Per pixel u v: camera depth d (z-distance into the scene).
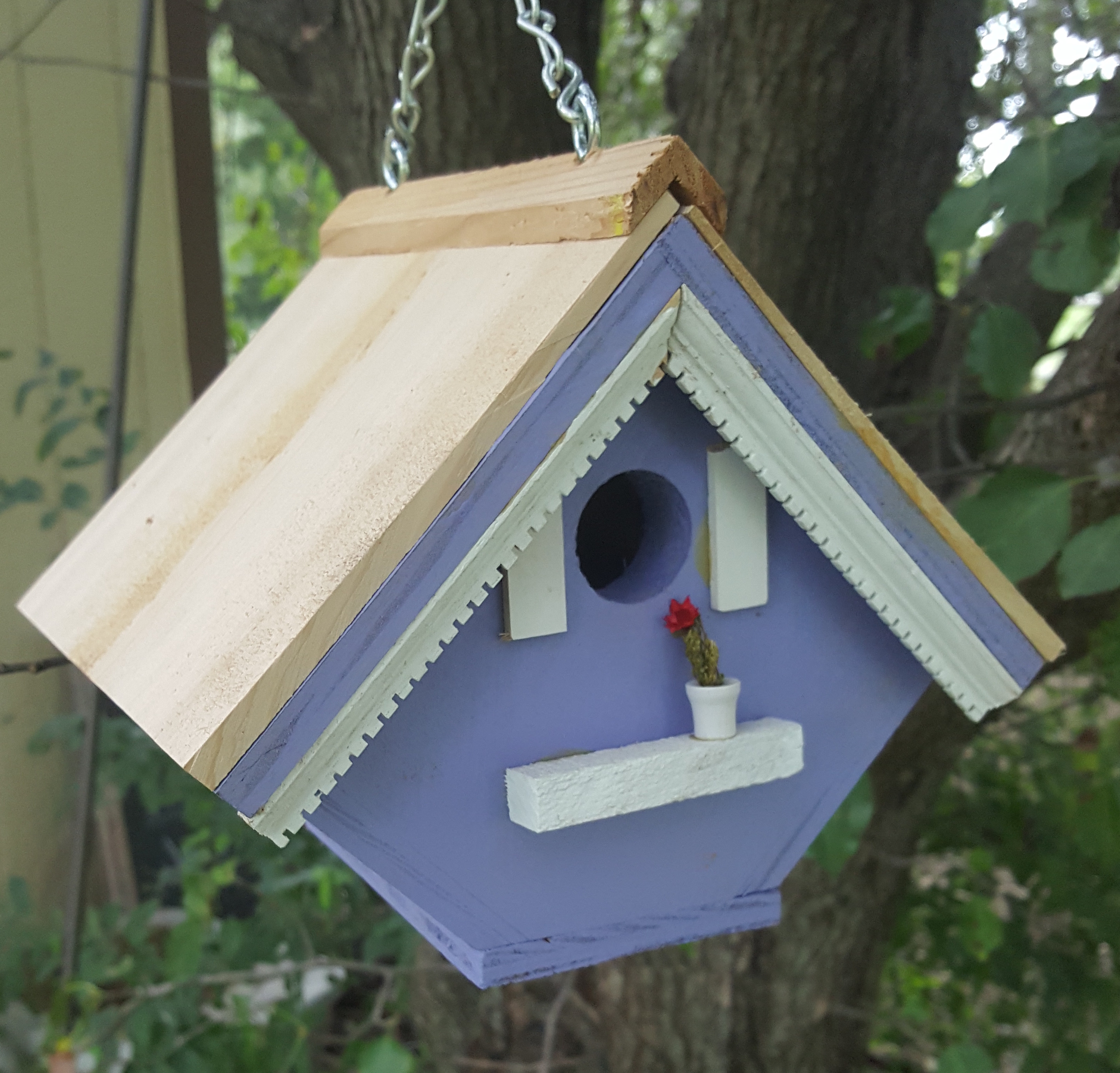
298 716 0.88
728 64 1.97
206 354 3.18
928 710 2.13
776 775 1.14
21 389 2.48
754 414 1.04
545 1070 2.42
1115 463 1.78
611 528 1.38
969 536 1.14
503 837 1.09
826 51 1.92
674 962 2.37
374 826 1.04
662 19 2.87
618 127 2.84
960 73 2.11
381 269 1.39
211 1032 2.14
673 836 1.19
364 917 2.62
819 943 2.34
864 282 2.18
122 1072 2.24
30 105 2.82
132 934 2.21
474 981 1.11
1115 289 1.84
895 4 1.97
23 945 2.43
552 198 1.07
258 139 3.59
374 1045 1.58
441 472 0.92
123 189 3.02
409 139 1.46
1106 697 2.65
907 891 2.55
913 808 2.32
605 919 1.17
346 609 0.89
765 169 2.00
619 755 1.09
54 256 2.90
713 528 1.14
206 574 1.14
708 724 1.12
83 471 3.03
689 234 0.98
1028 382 1.63
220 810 2.47
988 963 2.50
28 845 2.85
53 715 2.96
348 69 2.04
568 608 1.10
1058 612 1.99
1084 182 1.48
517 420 0.93
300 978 2.29
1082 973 2.48
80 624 1.30
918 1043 3.01
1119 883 2.40
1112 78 1.82
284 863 2.49
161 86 3.03
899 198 2.14
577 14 2.13
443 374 1.04
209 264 3.16
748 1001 2.37
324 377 1.29
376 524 0.93
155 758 2.56
